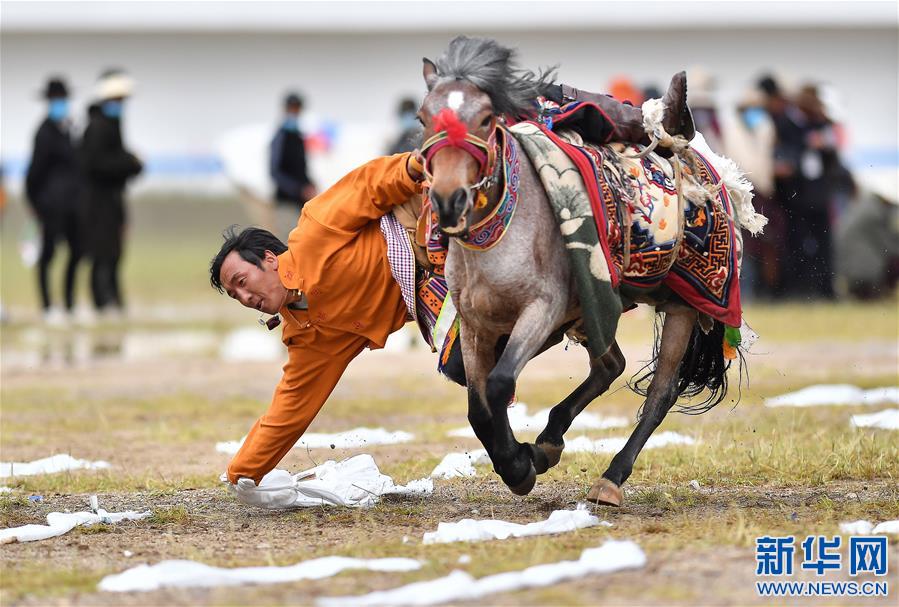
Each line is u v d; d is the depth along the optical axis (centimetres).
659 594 1172
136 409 2783
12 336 4316
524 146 1471
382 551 1366
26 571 1331
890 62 5634
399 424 2498
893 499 1617
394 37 6175
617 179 1535
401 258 1614
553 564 1263
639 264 1554
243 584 1251
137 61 6369
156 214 7138
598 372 1723
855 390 2694
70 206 4756
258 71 6331
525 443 1576
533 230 1454
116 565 1365
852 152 5522
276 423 1662
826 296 4750
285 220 4519
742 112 4597
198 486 1902
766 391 2781
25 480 1966
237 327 4669
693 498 1655
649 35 5800
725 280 1631
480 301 1470
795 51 5712
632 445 1630
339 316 1633
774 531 1404
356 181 1627
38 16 6309
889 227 4866
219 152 6316
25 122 6425
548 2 5881
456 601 1162
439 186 1347
